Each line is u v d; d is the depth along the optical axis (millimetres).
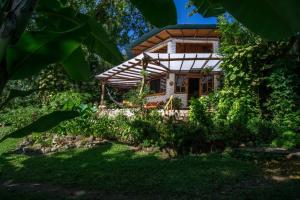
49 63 2082
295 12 2109
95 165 7672
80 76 3271
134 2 3221
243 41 12734
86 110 11695
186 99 21188
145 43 23125
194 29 19438
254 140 9656
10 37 1771
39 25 2932
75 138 10695
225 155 8367
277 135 9695
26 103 19219
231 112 11109
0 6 1798
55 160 8516
